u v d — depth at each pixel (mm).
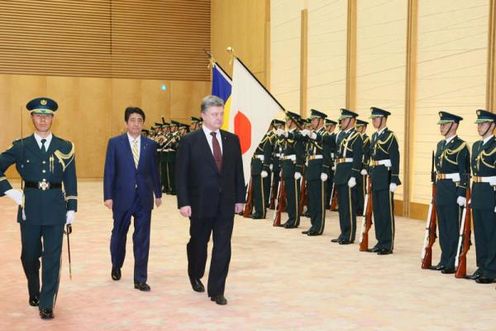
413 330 5312
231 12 21953
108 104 23125
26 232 5562
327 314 5789
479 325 5465
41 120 5539
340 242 9773
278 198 11789
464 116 11867
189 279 6988
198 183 6078
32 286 5949
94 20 22922
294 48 17828
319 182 10617
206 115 6125
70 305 6078
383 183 8930
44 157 5508
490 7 11117
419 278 7336
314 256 8695
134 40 23297
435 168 7914
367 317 5699
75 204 5672
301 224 11953
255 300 6285
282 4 18484
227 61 22281
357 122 11867
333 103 15883
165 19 23531
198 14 23828
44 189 5500
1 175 5488
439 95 12469
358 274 7539
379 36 14195
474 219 7301
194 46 23828
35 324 5434
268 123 8516
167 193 19156
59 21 22594
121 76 23219
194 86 23844
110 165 6711
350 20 15023
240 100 8500
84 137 22906
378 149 9000
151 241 9961
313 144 10680
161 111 23609
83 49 22844
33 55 22406
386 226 8938
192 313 5801
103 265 8016
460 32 11953
